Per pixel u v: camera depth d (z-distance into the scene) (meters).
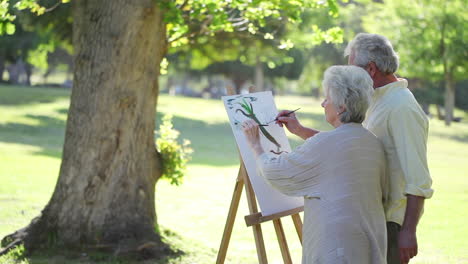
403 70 34.16
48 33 15.32
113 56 7.04
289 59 14.63
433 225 9.83
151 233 7.13
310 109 39.91
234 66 49.03
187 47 15.38
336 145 3.62
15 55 35.69
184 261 6.84
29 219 9.08
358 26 35.09
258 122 4.89
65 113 30.09
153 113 7.43
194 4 7.49
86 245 6.88
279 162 3.76
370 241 3.55
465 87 54.19
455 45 32.16
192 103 39.88
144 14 7.07
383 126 3.90
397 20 33.44
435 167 18.98
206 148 22.73
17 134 22.67
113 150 7.04
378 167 3.72
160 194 12.55
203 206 11.31
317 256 3.55
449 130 33.38
